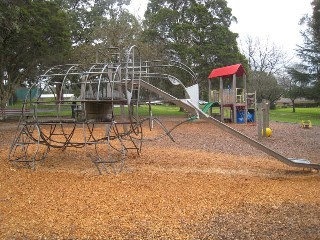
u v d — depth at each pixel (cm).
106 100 882
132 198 638
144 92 2309
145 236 477
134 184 737
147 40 3494
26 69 2978
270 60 5497
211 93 2919
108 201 621
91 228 502
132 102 1045
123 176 809
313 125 2455
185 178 798
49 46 2745
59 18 2667
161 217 546
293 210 580
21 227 502
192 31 3375
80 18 4016
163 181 765
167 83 3306
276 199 639
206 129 2095
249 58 5438
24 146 1073
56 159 1018
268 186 735
